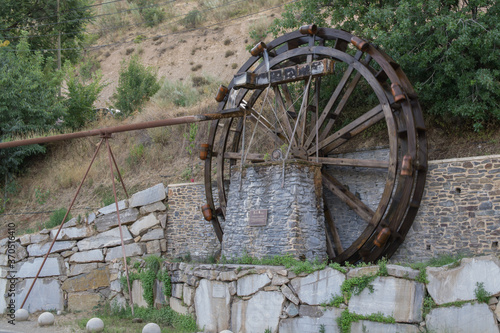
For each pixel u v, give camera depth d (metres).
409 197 10.47
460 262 7.86
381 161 11.34
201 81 24.67
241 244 11.84
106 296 14.00
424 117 12.44
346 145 13.23
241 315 9.94
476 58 11.86
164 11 35.03
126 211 14.59
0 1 25.09
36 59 22.02
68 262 14.73
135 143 18.20
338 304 8.71
